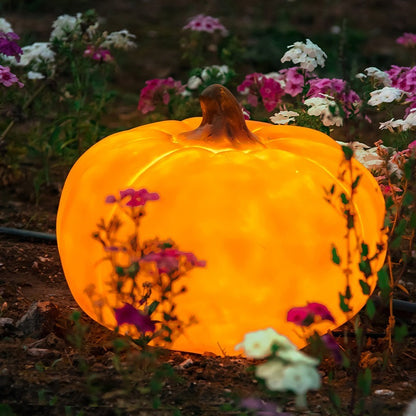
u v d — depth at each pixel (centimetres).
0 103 650
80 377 361
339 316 381
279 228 363
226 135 400
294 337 377
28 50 656
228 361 379
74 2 1413
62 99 683
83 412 333
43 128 721
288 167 383
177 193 369
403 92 491
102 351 391
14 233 569
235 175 374
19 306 451
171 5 1455
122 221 372
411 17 1427
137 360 355
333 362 391
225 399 347
